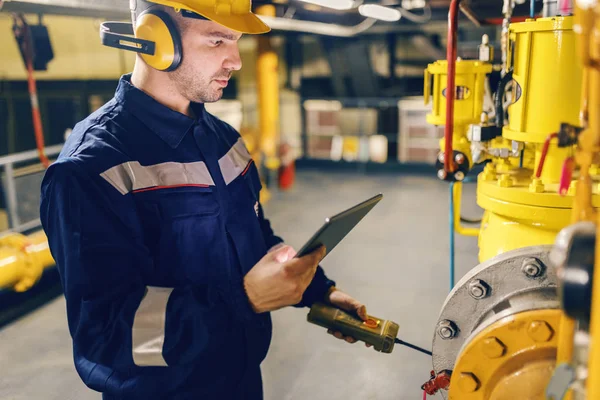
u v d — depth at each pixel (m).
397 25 7.33
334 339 3.17
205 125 1.28
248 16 1.17
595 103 0.69
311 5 5.20
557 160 1.20
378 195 1.14
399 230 5.22
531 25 1.14
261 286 1.00
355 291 3.83
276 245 1.49
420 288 3.86
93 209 1.03
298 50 9.28
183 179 1.17
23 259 3.53
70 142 1.14
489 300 1.05
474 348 0.96
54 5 2.68
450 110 1.21
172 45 1.09
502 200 1.20
